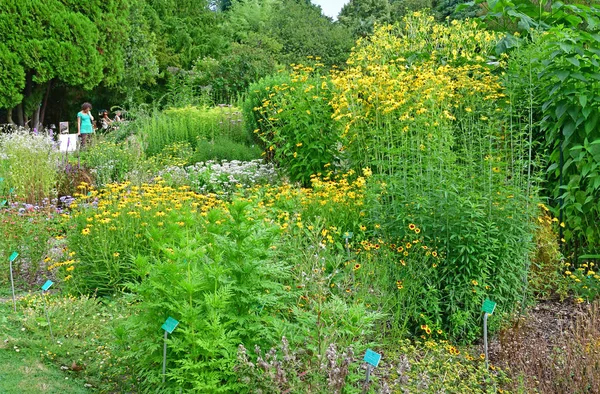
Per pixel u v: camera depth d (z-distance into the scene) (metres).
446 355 3.72
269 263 3.65
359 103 6.59
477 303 4.16
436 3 30.16
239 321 3.19
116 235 5.16
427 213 4.39
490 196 4.36
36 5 16.00
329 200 5.80
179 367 3.17
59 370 3.66
